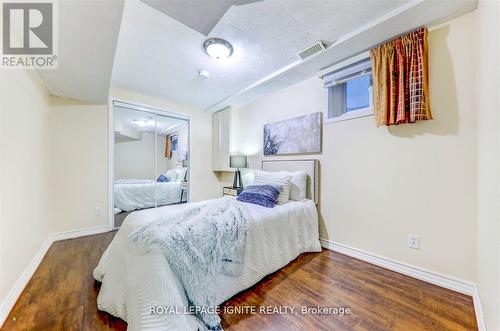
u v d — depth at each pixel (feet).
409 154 6.16
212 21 5.40
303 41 6.64
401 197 6.32
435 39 5.71
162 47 6.98
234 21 5.80
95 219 9.82
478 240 4.84
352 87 7.87
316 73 8.55
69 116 9.19
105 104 10.06
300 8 5.33
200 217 5.23
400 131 6.35
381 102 6.34
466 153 5.22
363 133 7.23
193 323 3.86
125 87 10.30
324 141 8.43
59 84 7.61
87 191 9.63
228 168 12.87
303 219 7.70
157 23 5.83
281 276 6.11
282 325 4.23
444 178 5.56
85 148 9.59
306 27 6.02
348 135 7.65
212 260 4.60
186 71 8.63
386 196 6.65
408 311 4.61
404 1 5.08
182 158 13.19
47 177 8.40
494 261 3.45
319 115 8.54
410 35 5.89
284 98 10.16
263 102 11.34
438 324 4.23
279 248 6.51
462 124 5.28
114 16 4.16
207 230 4.77
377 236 6.85
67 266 6.60
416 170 6.03
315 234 8.06
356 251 7.36
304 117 9.09
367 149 7.13
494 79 3.62
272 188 7.82
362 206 7.23
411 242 6.10
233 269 5.05
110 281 4.75
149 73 8.81
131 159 11.16
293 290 5.41
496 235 3.35
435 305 4.80
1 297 4.37
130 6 5.18
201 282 4.29
